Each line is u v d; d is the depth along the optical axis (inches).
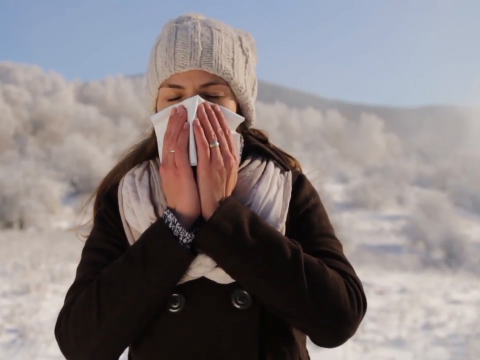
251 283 54.8
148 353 57.9
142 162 73.4
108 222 65.3
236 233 54.7
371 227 941.8
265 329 60.1
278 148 75.3
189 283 58.6
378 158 2549.2
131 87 3376.0
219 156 56.0
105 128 2230.6
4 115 2047.2
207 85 65.1
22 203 877.2
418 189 1460.4
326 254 62.1
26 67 3474.4
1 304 298.4
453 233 706.8
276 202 61.2
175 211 56.4
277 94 4490.7
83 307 56.2
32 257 446.6
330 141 2787.9
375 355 229.5
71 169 1234.0
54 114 2213.3
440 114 3474.4
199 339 57.3
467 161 1632.6
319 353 228.4
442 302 349.7
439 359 227.6
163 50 65.5
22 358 213.9
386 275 479.8
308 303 54.7
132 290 54.1
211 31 65.1
